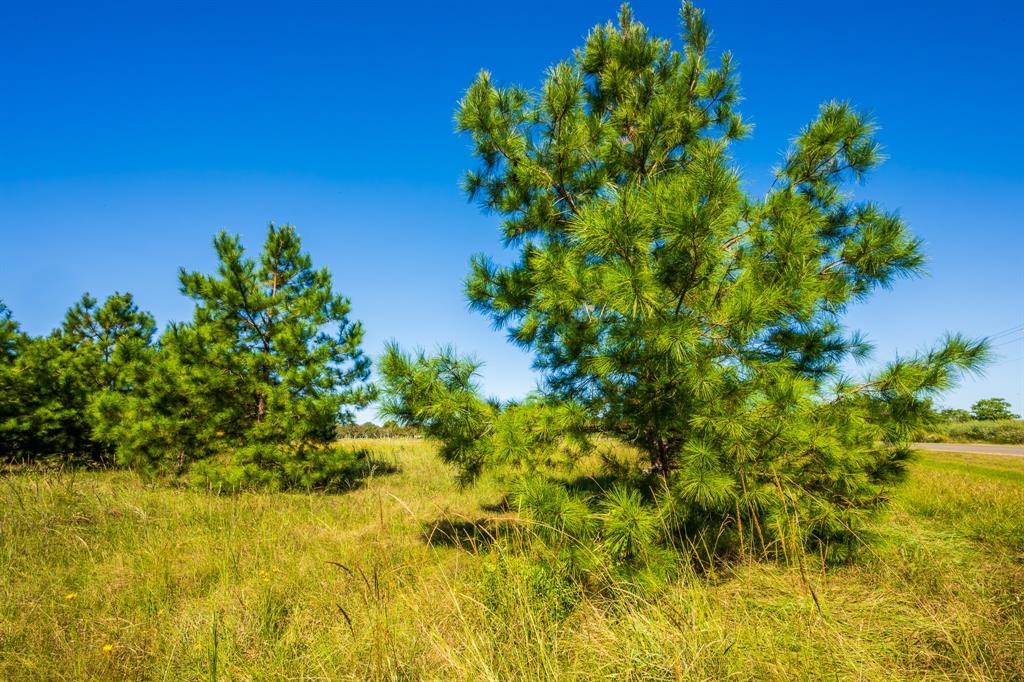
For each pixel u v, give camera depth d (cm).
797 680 222
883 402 413
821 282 392
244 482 832
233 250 944
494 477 416
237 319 973
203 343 902
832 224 499
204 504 675
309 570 430
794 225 381
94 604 354
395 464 1208
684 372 361
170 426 895
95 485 758
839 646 243
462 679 231
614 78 525
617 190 410
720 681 220
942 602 329
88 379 1320
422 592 332
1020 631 277
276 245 1056
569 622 294
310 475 877
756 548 404
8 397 1138
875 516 413
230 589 380
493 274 503
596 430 444
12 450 1137
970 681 231
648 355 369
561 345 432
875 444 433
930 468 1228
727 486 352
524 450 398
